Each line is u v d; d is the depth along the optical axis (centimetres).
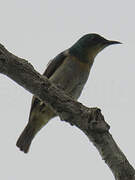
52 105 714
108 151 666
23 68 695
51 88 709
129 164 653
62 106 707
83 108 700
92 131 679
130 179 641
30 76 700
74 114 698
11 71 691
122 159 654
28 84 703
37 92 710
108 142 669
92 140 685
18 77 697
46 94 708
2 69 688
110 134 678
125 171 646
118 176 651
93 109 689
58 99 708
